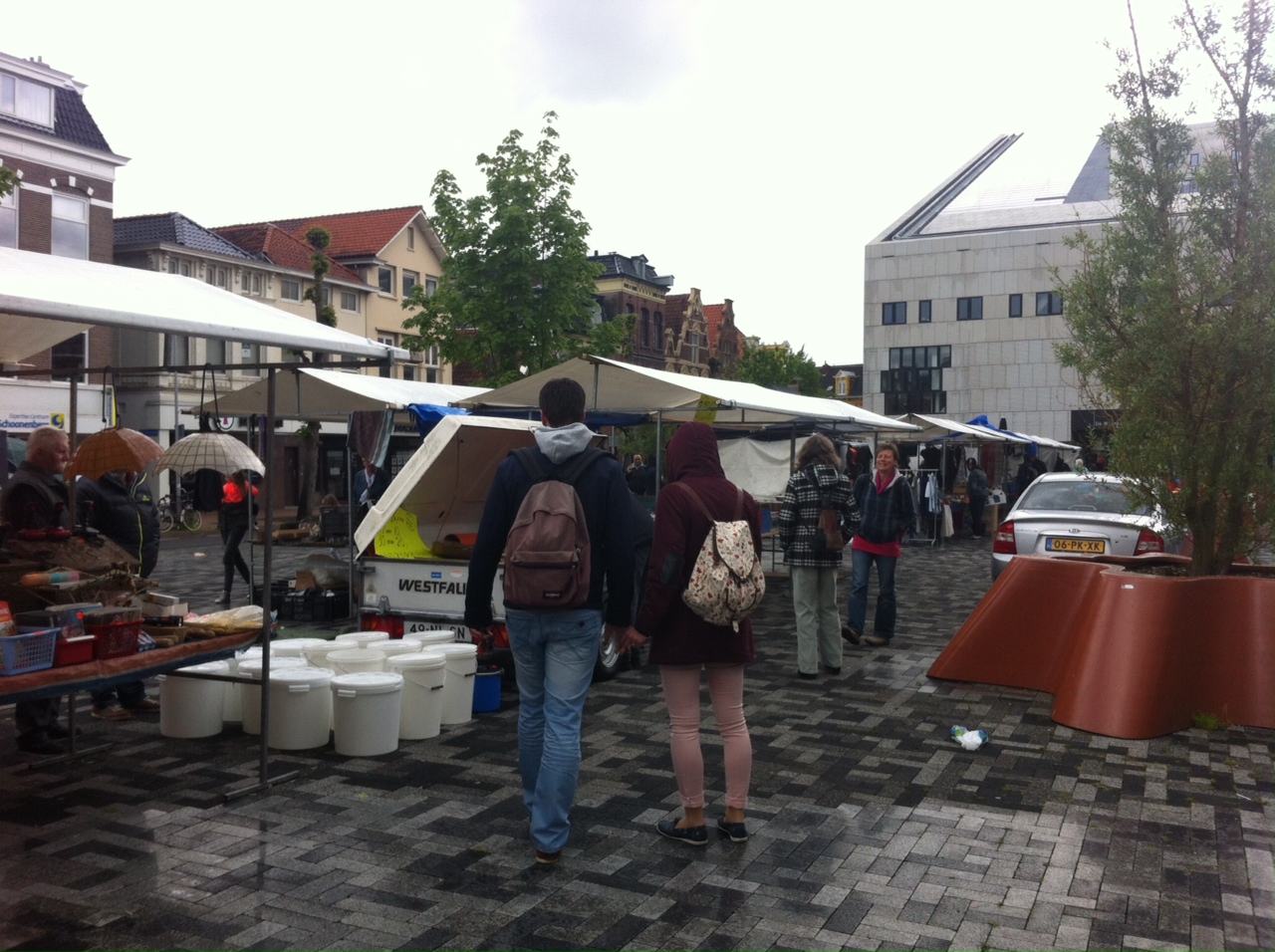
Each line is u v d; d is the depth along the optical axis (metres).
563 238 24.55
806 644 8.27
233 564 12.62
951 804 5.23
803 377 63.88
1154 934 3.79
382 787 5.41
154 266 34.59
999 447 38.59
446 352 25.30
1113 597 6.96
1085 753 6.18
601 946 3.65
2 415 27.30
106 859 4.41
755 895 4.09
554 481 4.43
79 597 5.02
